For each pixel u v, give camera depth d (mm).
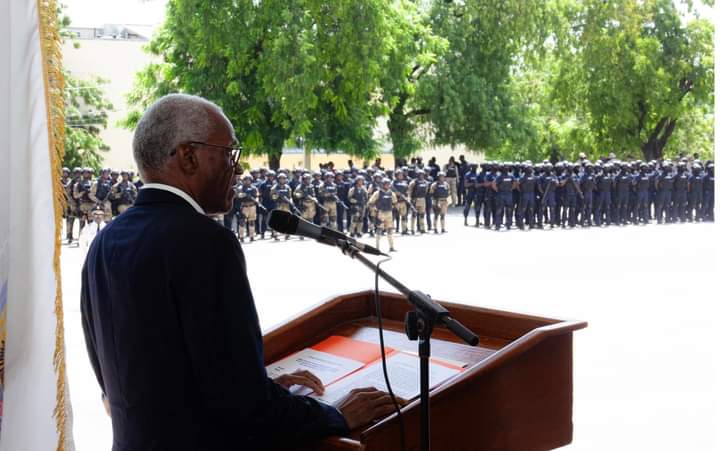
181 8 25422
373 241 18766
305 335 2816
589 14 34125
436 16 31797
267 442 2074
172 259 2066
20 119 2328
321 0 25438
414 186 20219
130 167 33969
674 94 34812
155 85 28016
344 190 20078
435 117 31531
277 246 17641
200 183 2242
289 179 20641
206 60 26344
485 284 12055
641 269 13680
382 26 26234
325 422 2105
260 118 27484
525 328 2658
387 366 2500
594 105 35344
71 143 29500
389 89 29172
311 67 25688
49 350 2318
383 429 2098
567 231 21359
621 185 22969
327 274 13203
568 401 2480
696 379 6840
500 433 2326
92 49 34625
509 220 21469
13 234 2324
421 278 12703
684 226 22812
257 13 25719
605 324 9156
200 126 2217
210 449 2092
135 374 2098
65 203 2385
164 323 2068
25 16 2334
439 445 2217
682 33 35031
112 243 2186
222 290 2062
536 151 38219
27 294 2328
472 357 2551
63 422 2291
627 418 5879
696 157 26641
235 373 2029
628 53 34188
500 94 32781
